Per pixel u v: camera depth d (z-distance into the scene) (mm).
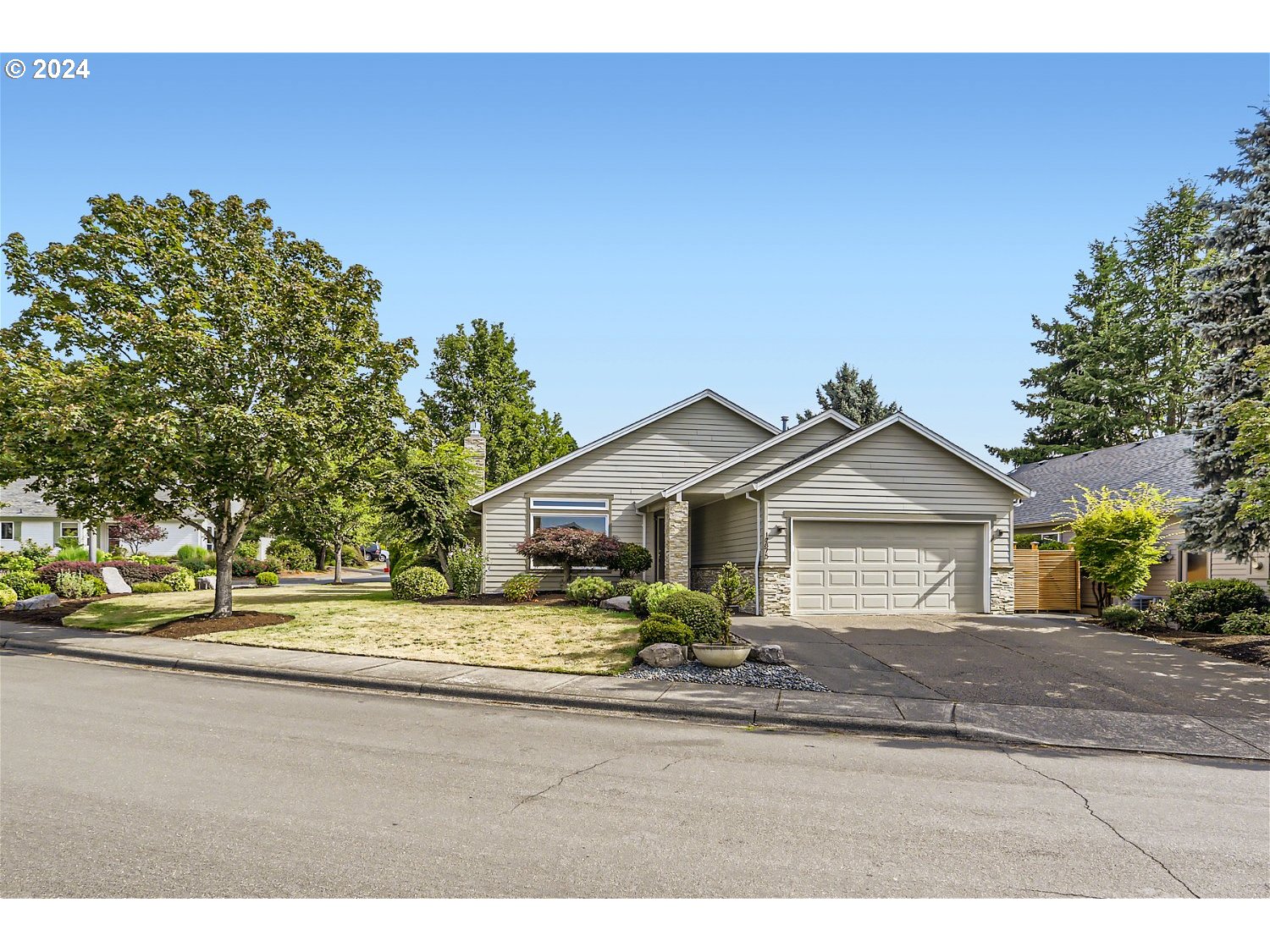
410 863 4723
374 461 16828
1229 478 15328
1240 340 15078
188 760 6922
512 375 41875
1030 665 12016
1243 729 8852
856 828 5488
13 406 13703
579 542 20312
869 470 17875
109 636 14789
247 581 34438
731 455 23297
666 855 4930
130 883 4406
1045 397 43812
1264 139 15094
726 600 12945
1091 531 17406
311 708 9289
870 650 13031
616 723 8836
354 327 16297
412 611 17547
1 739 7629
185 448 13859
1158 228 40281
